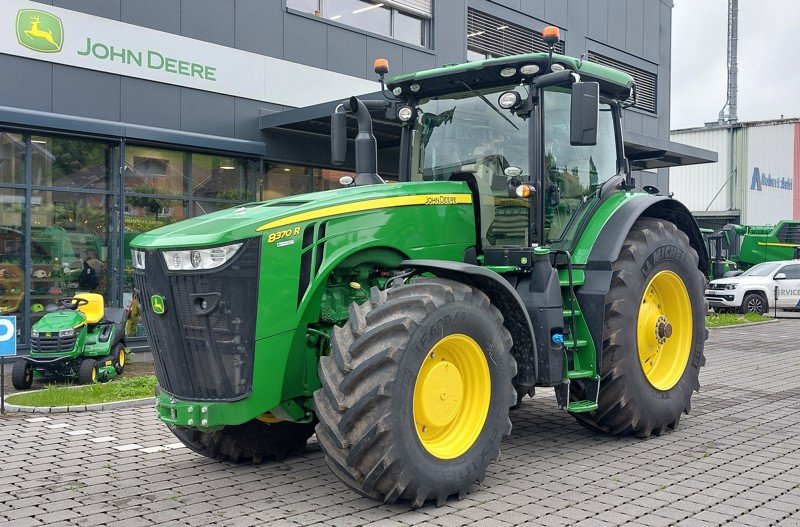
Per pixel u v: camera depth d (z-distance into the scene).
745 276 19.94
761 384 8.86
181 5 12.02
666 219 7.01
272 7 13.12
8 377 9.93
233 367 4.42
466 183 5.60
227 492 4.83
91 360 9.27
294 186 13.76
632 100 6.73
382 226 4.93
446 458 4.51
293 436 5.63
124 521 4.27
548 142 5.77
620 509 4.37
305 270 4.62
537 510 4.37
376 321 4.36
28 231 10.55
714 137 36.66
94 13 11.13
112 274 11.34
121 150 11.27
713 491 4.70
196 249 4.42
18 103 10.48
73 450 5.99
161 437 6.45
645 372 6.16
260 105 13.06
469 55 16.89
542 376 5.22
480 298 4.79
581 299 5.74
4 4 10.32
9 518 4.34
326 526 4.15
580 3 19.58
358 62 14.34
